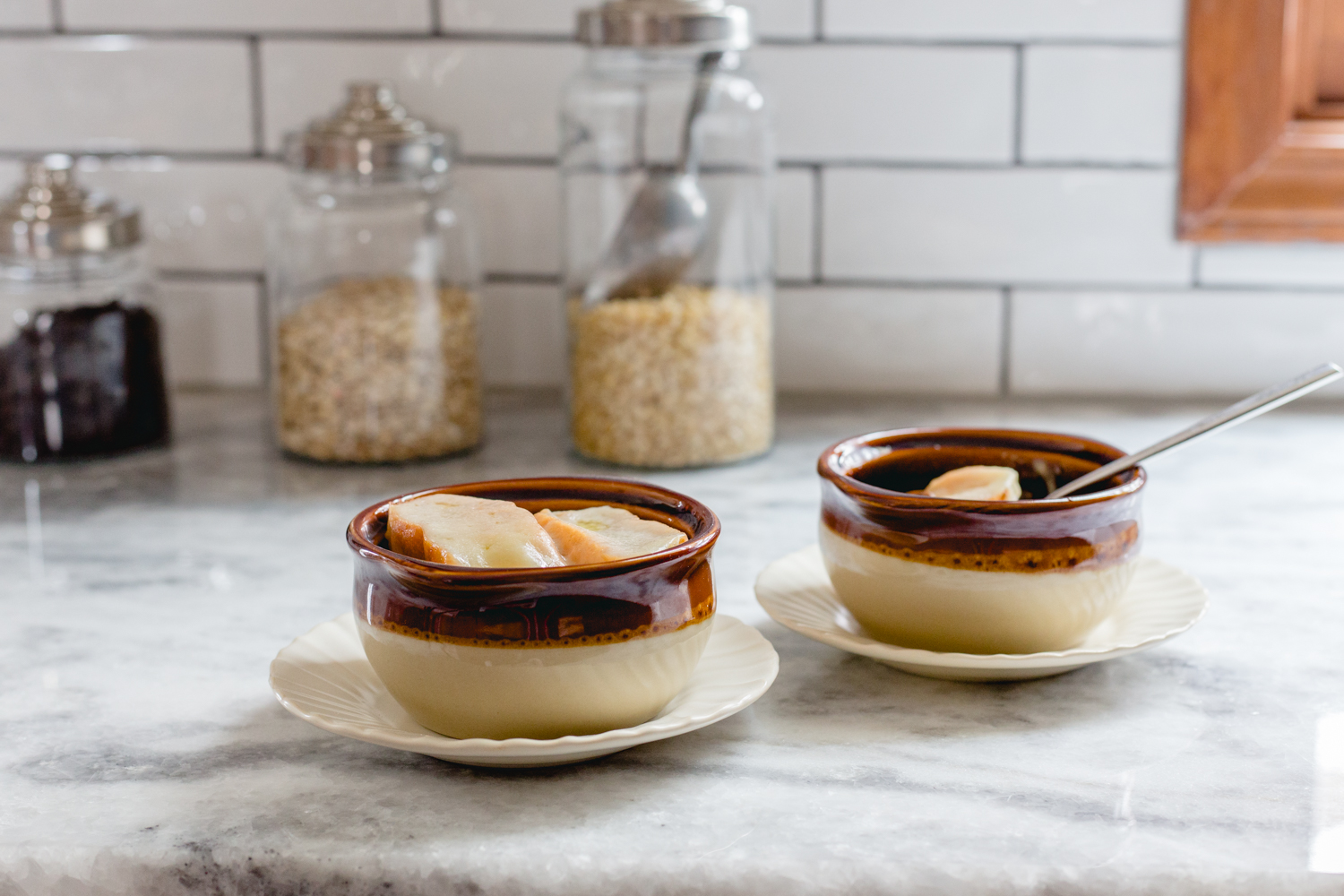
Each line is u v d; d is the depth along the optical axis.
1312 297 2.04
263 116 2.05
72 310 1.90
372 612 1.49
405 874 1.38
